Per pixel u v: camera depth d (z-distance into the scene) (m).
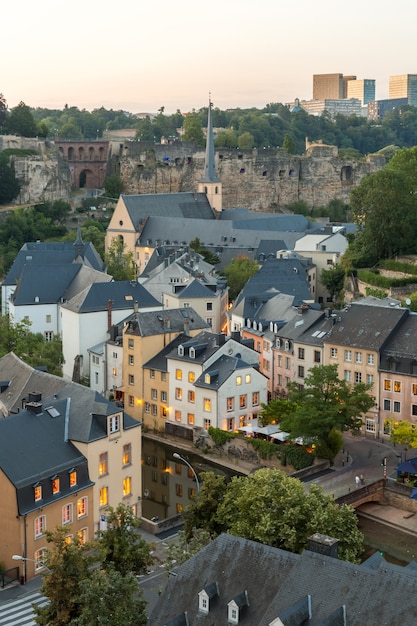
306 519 88.44
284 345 164.50
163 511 129.50
